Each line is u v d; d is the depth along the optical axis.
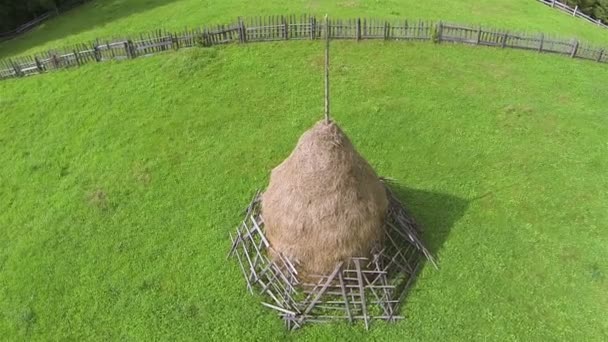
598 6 41.12
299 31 28.91
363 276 15.91
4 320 17.00
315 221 15.44
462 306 16.00
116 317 16.61
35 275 18.23
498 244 17.84
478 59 27.92
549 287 16.53
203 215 19.55
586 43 28.95
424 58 27.75
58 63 28.44
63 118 25.05
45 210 20.64
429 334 15.34
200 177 21.12
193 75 26.66
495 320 15.63
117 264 18.20
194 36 28.62
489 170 20.89
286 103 24.66
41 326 16.66
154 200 20.36
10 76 28.56
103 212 20.14
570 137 22.56
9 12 38.12
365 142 22.28
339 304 15.94
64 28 35.91
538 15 35.66
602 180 20.38
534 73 27.00
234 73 26.70
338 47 28.50
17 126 24.97
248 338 15.55
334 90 25.31
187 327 16.03
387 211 17.16
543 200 19.48
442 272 16.92
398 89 25.41
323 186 15.38
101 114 24.89
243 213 19.44
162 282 17.42
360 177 15.90
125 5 37.84
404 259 16.86
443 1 35.84
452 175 20.66
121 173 21.67
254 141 22.64
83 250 18.86
